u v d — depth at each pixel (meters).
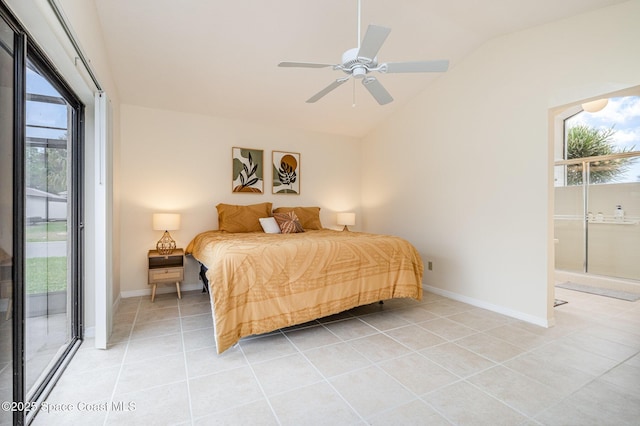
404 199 4.37
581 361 2.13
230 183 4.23
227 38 2.86
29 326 1.83
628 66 2.30
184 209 3.94
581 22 2.55
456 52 3.38
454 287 3.63
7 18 1.32
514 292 3.02
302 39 2.94
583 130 5.64
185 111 3.96
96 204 2.26
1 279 1.31
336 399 1.70
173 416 1.55
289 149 4.70
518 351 2.28
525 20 2.77
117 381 1.86
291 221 3.98
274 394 1.74
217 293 2.20
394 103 4.29
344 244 2.82
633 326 2.78
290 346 2.37
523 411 1.60
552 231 2.82
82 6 1.97
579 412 1.59
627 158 4.53
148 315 3.02
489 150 3.24
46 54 1.69
